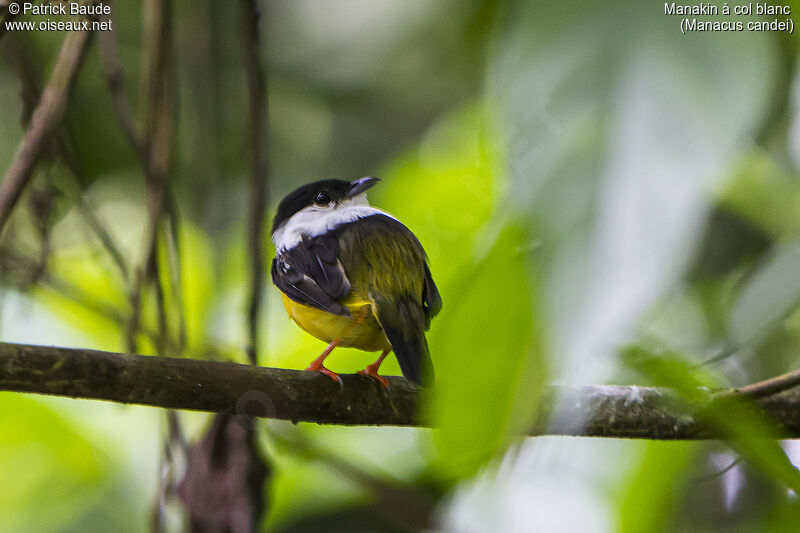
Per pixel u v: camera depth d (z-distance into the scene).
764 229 5.75
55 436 7.92
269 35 12.08
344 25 11.67
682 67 2.61
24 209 7.62
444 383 2.87
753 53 2.57
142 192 11.17
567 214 2.41
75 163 6.61
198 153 10.55
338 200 8.02
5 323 7.90
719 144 2.43
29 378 4.61
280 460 7.95
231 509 6.10
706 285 6.76
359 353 7.49
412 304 6.65
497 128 2.79
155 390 4.98
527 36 2.92
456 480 6.14
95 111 11.16
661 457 5.94
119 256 6.47
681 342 6.64
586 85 2.73
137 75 11.42
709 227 6.24
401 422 5.95
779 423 5.18
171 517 7.73
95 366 4.77
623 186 2.39
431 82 11.58
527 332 2.71
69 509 8.02
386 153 12.09
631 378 5.76
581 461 6.13
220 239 9.74
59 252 8.10
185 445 6.37
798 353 7.30
